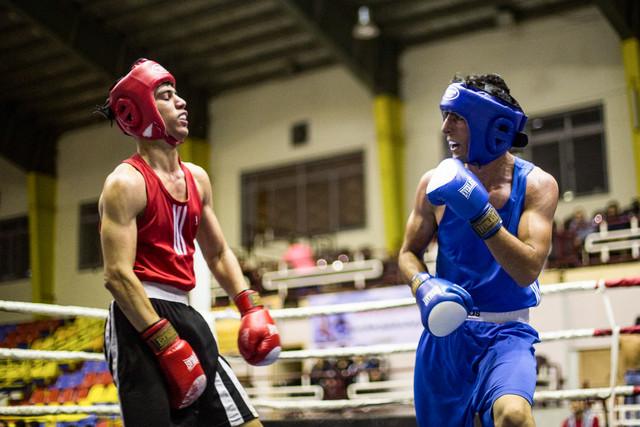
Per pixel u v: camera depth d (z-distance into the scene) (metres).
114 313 2.18
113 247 2.08
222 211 15.52
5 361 5.92
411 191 13.59
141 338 2.13
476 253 2.30
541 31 12.77
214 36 14.18
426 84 13.80
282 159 15.03
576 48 12.43
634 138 11.51
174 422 2.16
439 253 2.43
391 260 11.95
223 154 15.74
